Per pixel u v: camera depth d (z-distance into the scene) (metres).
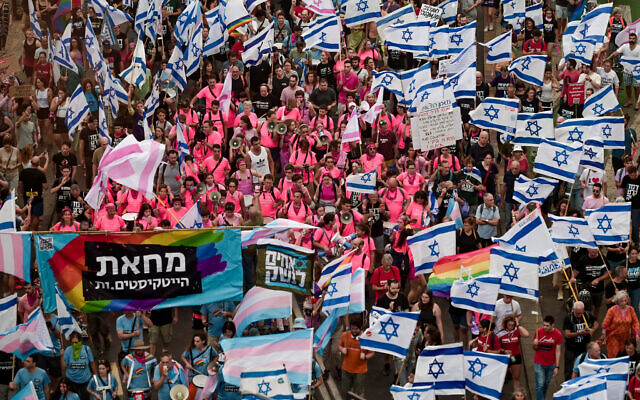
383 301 26.14
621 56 38.91
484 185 31.25
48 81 37.91
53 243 21.31
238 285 21.88
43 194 34.41
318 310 26.75
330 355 26.95
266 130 33.69
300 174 30.75
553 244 26.47
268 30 36.78
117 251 21.41
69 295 21.41
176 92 36.97
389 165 33.00
